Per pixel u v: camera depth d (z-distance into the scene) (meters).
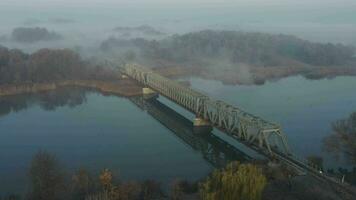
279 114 180.62
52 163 99.12
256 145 133.00
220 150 150.00
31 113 194.00
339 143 127.19
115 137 159.00
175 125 178.00
